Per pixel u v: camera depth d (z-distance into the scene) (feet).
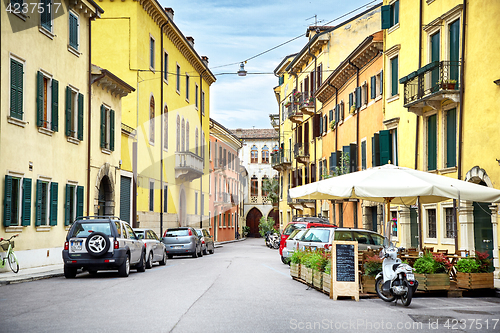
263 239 237.45
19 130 58.95
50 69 66.49
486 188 42.11
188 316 28.07
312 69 146.00
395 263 36.65
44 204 65.46
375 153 85.05
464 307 35.24
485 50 55.67
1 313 29.14
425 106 67.72
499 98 53.36
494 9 54.44
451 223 62.75
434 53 67.51
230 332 23.73
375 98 89.92
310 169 146.41
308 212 151.02
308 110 144.05
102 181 86.99
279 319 27.68
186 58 136.05
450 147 62.95
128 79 102.37
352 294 37.68
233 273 57.41
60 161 69.51
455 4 61.98
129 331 23.77
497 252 53.57
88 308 30.99
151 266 66.54
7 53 56.13
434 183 41.37
